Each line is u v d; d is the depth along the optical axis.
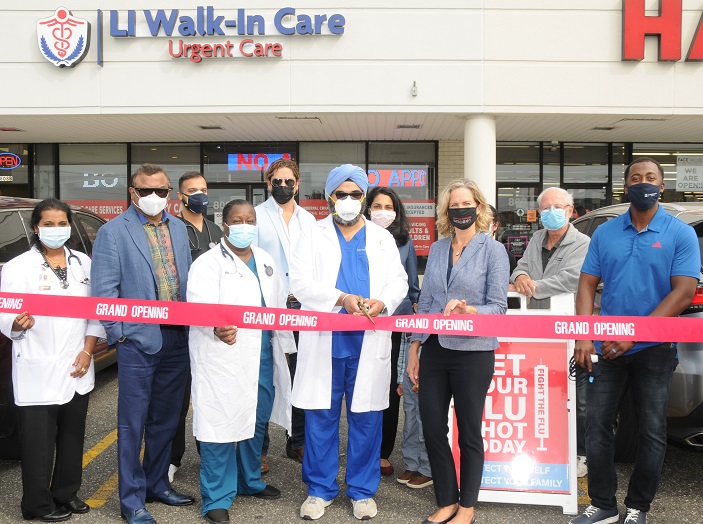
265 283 3.65
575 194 11.98
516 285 3.79
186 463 4.32
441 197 3.41
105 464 4.25
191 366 3.46
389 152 11.77
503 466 3.57
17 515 3.44
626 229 3.22
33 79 9.42
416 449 3.88
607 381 3.24
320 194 11.83
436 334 3.27
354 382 3.48
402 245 4.22
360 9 9.24
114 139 11.62
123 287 3.40
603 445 3.27
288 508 3.57
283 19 9.26
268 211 4.35
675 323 3.01
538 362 3.58
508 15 9.27
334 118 9.80
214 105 9.34
